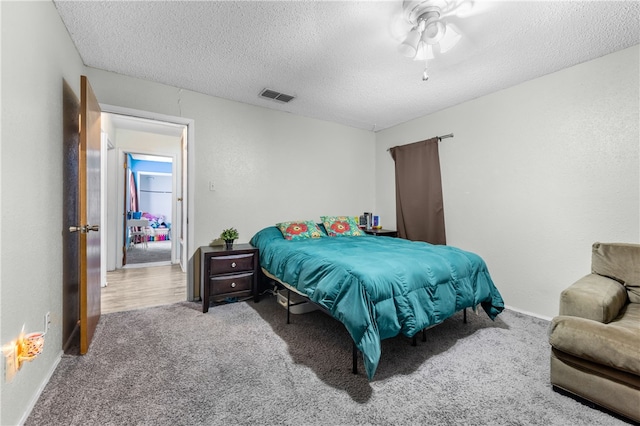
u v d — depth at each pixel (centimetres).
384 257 205
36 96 146
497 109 296
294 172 379
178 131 461
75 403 139
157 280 381
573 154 243
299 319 250
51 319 165
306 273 207
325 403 142
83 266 183
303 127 386
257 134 348
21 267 129
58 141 178
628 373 129
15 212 124
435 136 362
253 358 183
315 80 278
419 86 288
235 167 333
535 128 266
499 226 294
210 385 155
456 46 215
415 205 384
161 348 195
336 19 187
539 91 264
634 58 212
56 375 161
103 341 204
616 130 221
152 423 127
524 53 225
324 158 406
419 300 180
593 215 232
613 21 185
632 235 214
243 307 281
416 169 382
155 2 172
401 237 405
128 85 271
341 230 362
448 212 344
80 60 236
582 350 139
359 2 171
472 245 319
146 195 891
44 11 157
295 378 162
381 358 185
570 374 146
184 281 377
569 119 245
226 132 326
